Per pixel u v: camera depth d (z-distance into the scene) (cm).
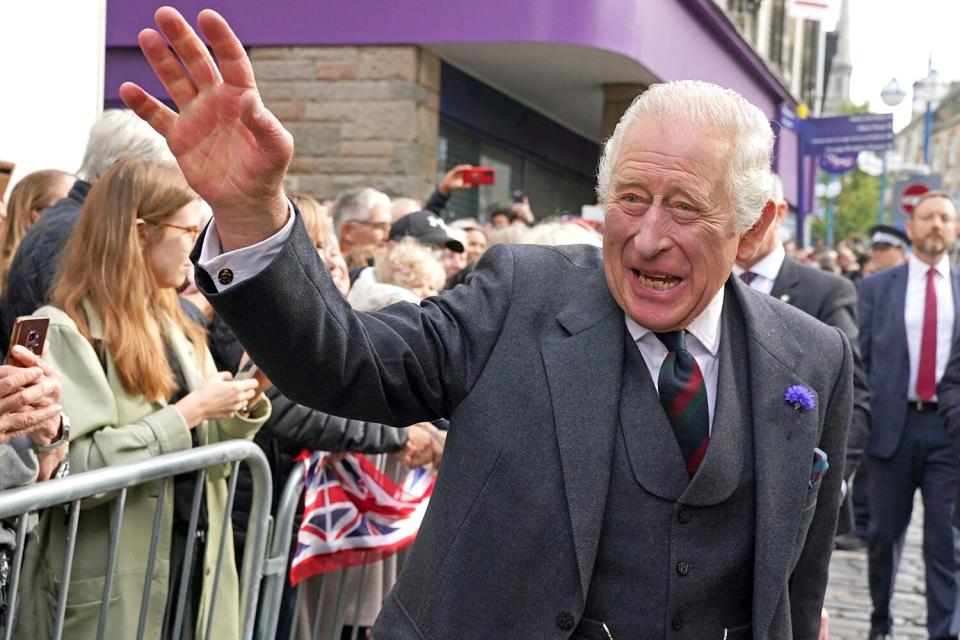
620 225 182
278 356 166
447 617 179
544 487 179
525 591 178
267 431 311
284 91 922
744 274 436
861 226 5231
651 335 190
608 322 188
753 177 181
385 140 912
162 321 282
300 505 324
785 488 189
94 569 259
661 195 178
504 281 191
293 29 913
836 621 559
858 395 432
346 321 171
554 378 183
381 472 341
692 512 183
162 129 157
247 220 159
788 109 1928
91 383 260
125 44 917
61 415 242
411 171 911
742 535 188
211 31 150
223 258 160
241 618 298
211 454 273
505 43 910
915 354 550
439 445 346
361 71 911
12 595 227
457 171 662
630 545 182
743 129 181
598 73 1060
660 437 183
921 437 536
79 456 254
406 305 186
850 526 366
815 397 195
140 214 273
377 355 176
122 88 155
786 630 195
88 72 590
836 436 206
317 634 338
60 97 570
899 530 534
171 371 278
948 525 512
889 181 5238
